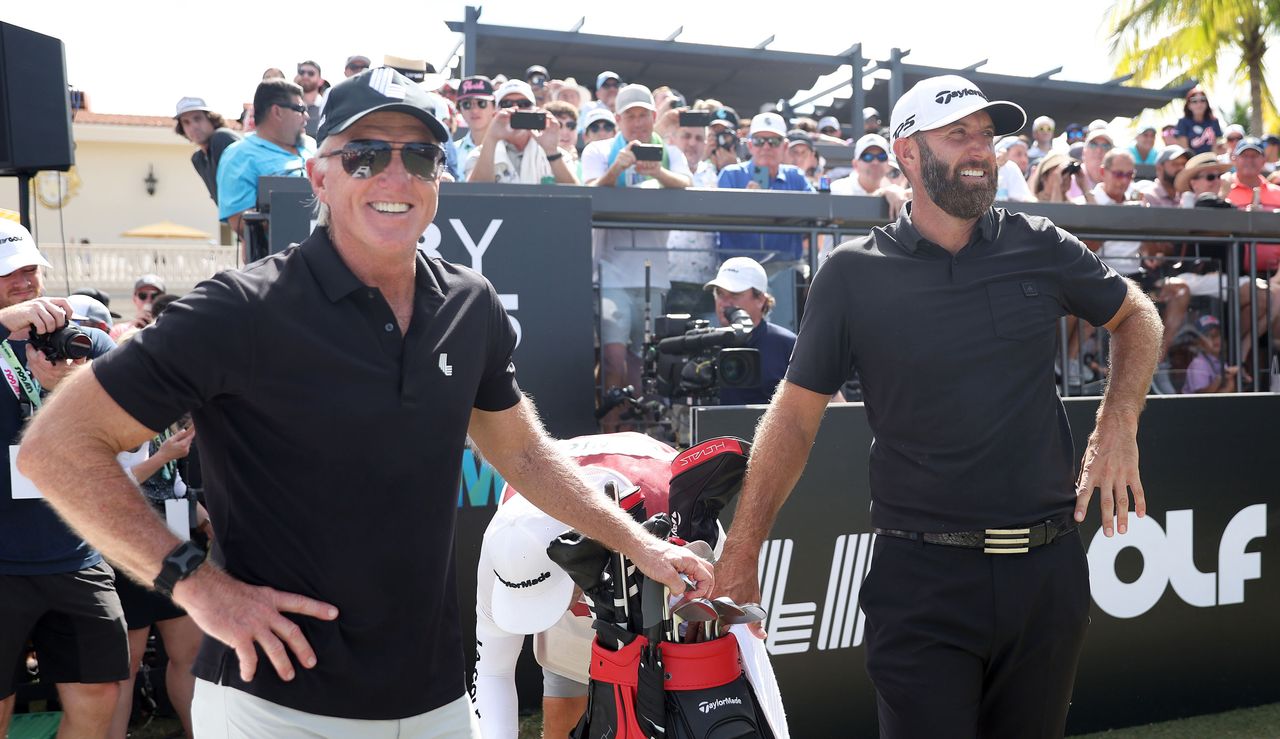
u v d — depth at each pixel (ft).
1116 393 8.36
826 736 11.84
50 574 9.93
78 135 72.79
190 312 5.23
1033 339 7.94
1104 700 12.60
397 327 5.69
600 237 15.85
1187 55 63.67
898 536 8.06
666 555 6.70
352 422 5.45
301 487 5.45
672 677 6.91
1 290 11.09
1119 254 18.40
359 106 5.63
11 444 9.81
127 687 12.05
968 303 7.88
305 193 14.05
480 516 13.61
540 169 17.06
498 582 8.32
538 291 14.40
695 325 14.60
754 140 20.36
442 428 5.77
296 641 5.27
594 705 7.32
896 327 7.92
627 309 15.93
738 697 6.97
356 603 5.55
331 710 5.54
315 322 5.47
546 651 9.47
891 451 8.13
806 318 8.44
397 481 5.59
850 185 21.75
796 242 16.81
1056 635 7.88
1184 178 22.70
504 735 8.76
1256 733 12.42
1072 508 8.08
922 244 8.04
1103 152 25.31
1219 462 13.05
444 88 26.96
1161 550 12.80
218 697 5.67
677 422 14.06
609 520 6.77
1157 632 12.82
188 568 5.12
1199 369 18.86
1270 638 13.38
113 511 5.08
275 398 5.38
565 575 8.18
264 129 16.57
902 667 7.90
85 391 5.10
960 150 7.86
